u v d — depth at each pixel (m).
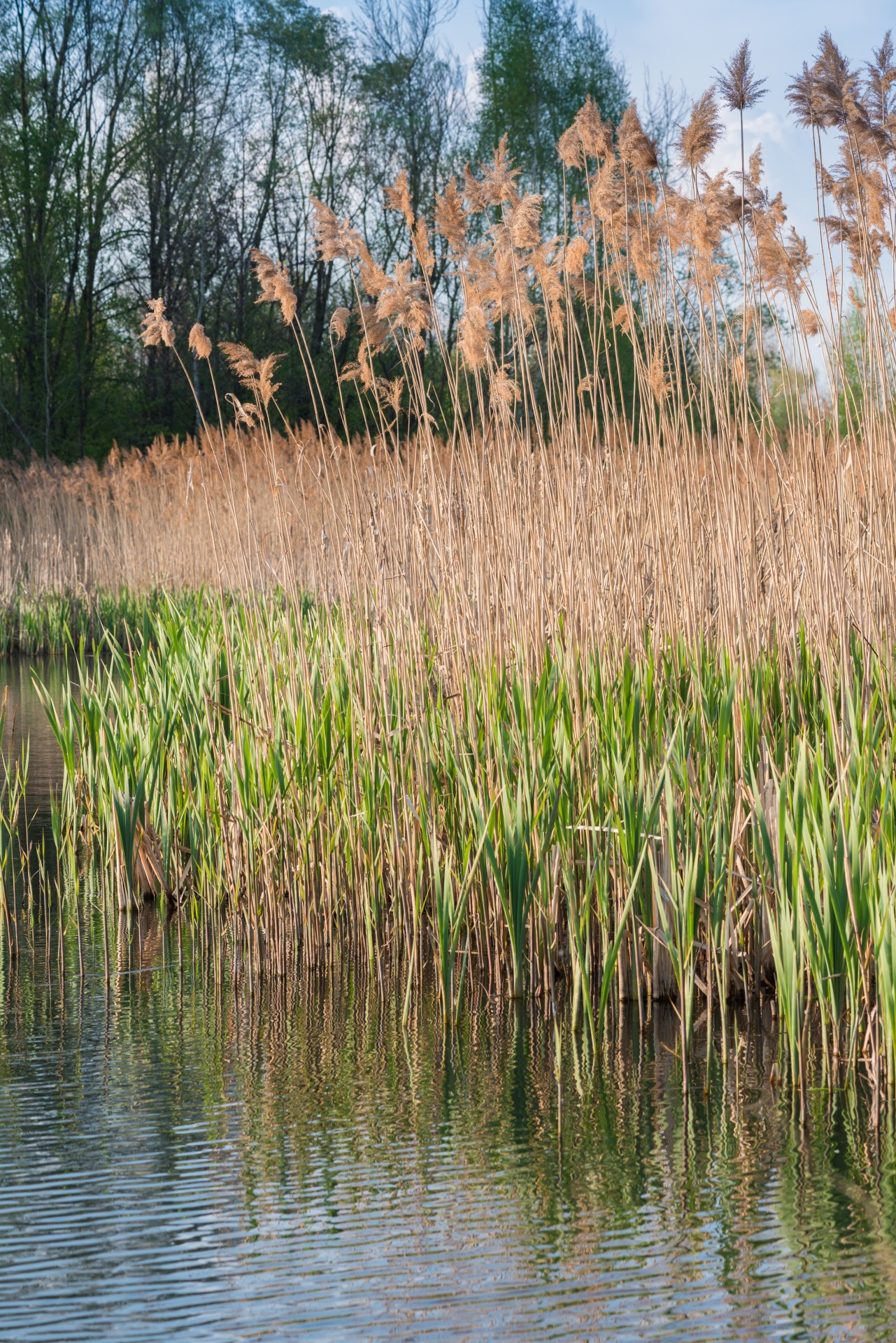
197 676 7.27
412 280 6.33
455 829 5.74
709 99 6.08
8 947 6.10
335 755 6.11
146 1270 3.12
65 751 7.80
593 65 33.75
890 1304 2.93
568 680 5.63
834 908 4.26
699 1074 4.41
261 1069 4.53
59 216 34.91
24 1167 3.72
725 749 5.05
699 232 6.07
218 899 6.30
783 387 6.32
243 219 38.66
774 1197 3.48
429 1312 2.92
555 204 29.48
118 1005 5.26
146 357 37.31
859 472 5.89
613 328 6.72
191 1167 3.72
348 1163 3.74
